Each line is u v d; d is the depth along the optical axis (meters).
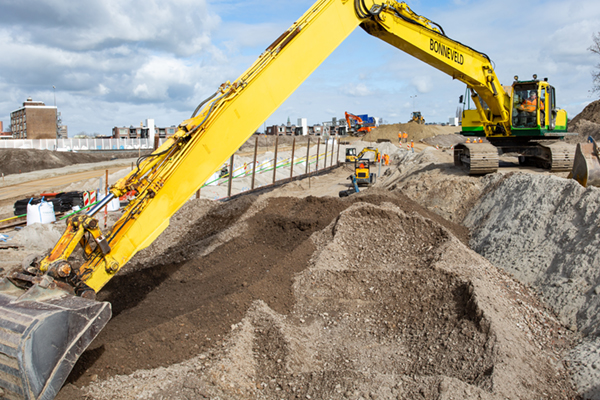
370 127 70.88
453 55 11.98
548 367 5.65
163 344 5.90
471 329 6.01
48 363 4.12
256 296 7.35
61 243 4.99
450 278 7.29
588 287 6.84
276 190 20.52
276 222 11.22
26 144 64.50
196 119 6.02
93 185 24.69
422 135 63.91
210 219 13.08
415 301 7.25
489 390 4.89
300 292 7.82
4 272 9.38
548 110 14.21
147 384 5.01
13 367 3.96
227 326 6.48
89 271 5.22
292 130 108.00
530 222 8.92
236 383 5.27
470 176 13.23
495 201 10.81
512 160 19.05
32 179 33.41
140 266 10.07
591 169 9.23
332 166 32.56
